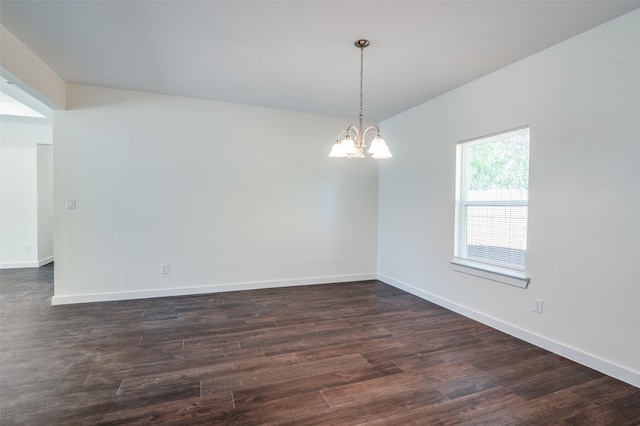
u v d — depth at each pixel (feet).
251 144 14.48
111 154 12.53
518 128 9.62
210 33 8.25
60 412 5.97
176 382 7.07
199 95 13.17
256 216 14.71
